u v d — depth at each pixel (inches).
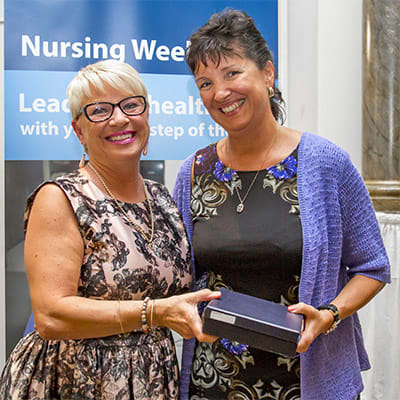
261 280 54.6
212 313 44.8
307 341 47.5
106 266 50.4
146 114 54.6
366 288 54.5
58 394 51.0
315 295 53.1
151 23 106.2
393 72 109.3
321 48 118.0
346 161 55.5
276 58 111.0
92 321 47.6
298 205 53.7
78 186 52.0
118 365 50.1
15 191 107.3
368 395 102.6
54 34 104.0
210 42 51.4
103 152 53.2
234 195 56.9
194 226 59.1
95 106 52.1
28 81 104.0
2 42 108.0
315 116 119.9
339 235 54.1
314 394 53.1
